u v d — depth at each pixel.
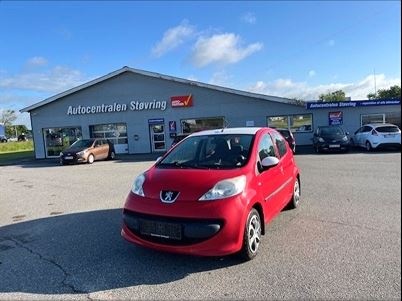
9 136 98.38
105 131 28.95
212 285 3.83
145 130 28.22
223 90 26.55
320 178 10.55
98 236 5.58
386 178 10.15
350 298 3.45
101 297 3.65
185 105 27.34
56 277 4.14
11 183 12.65
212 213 4.09
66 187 10.95
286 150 6.71
